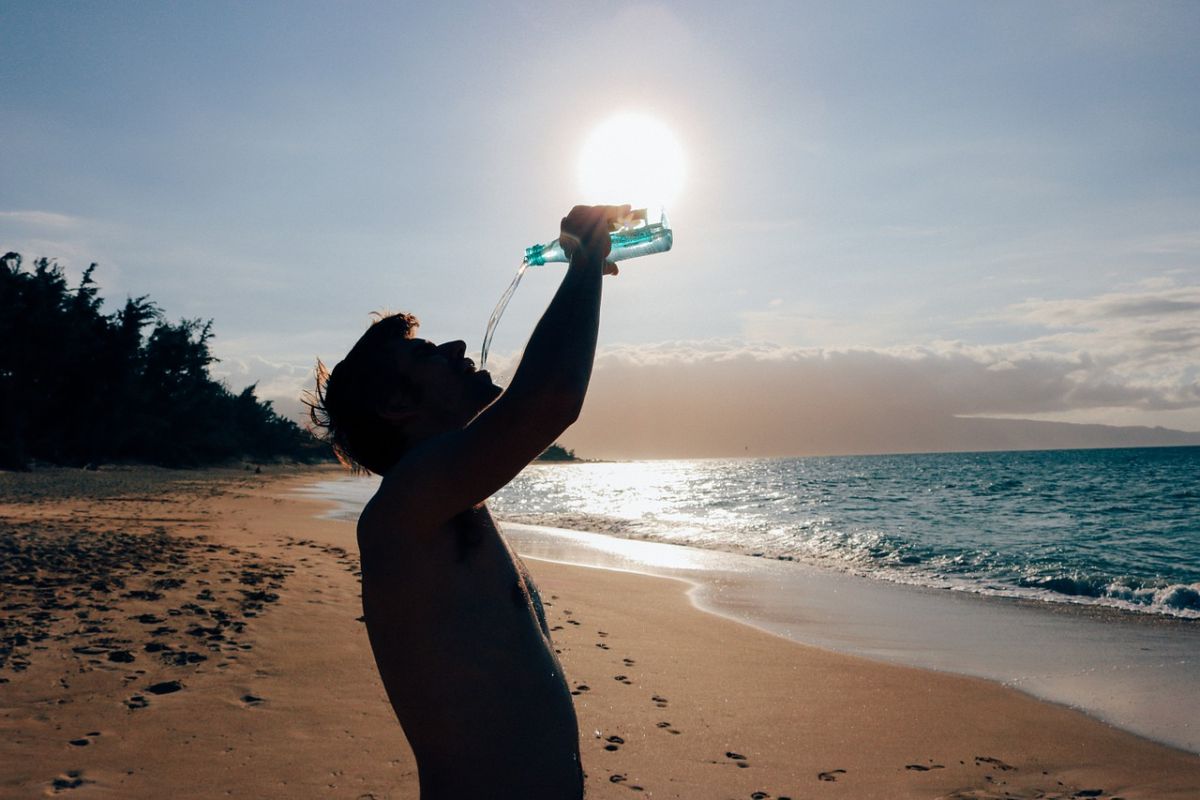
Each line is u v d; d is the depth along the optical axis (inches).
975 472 2664.9
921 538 762.8
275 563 402.9
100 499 947.3
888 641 319.9
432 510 38.8
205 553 427.2
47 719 174.1
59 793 141.7
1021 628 346.0
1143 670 272.4
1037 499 1348.4
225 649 228.5
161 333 2593.5
